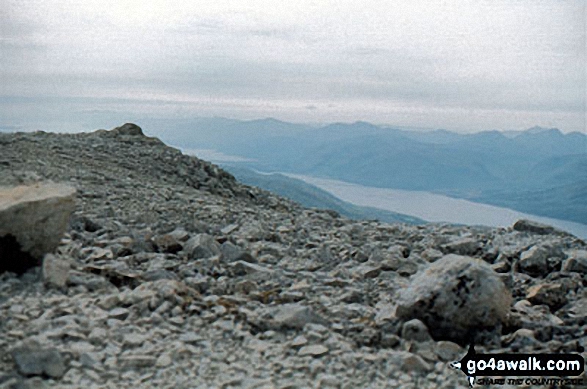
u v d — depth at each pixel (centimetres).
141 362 433
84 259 586
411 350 479
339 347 469
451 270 505
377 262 655
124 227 677
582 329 525
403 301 505
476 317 494
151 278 557
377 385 434
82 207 721
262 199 1137
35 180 750
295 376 437
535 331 514
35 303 480
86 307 487
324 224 860
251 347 464
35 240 518
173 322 485
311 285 585
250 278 590
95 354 435
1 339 436
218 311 505
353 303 551
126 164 1058
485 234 823
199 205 826
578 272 650
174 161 1152
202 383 423
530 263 666
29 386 399
